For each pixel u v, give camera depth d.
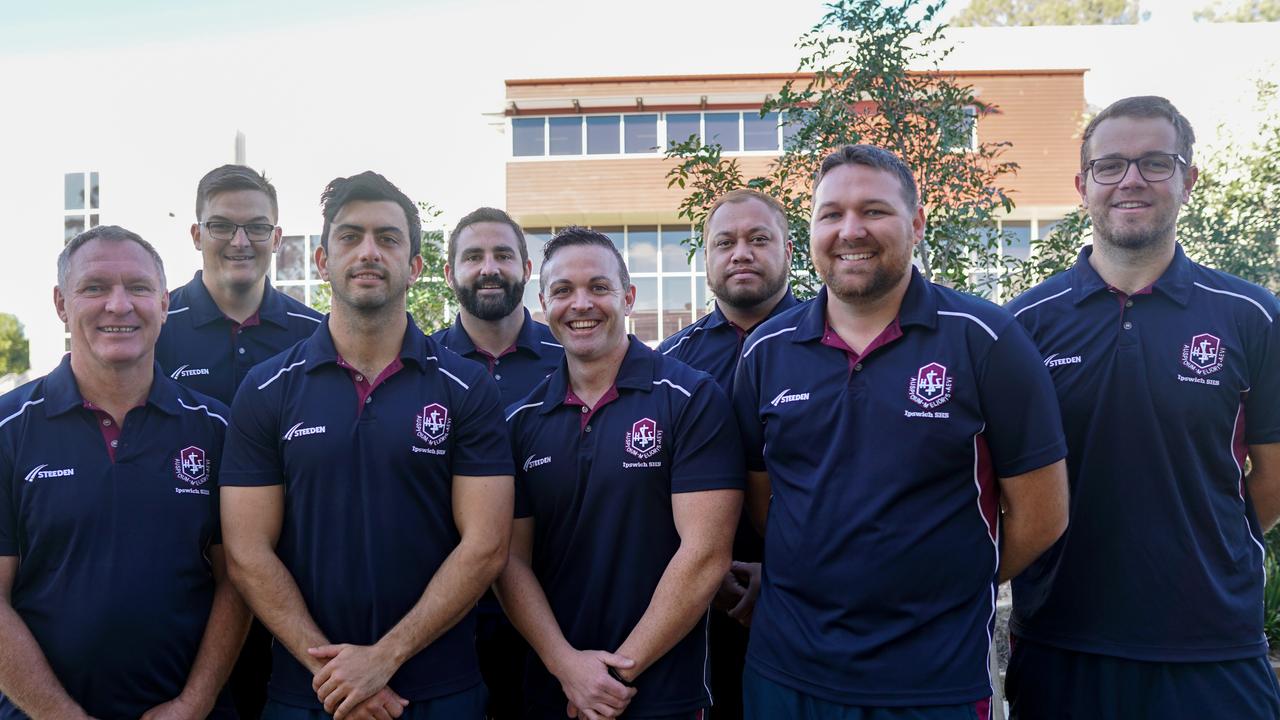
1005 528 2.40
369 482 2.41
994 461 2.33
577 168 16.50
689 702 2.57
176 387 2.57
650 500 2.59
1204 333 2.44
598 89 16.17
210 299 3.26
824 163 2.42
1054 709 2.59
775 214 3.39
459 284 3.60
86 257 2.38
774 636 2.38
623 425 2.61
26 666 2.24
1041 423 2.27
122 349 2.37
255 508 2.42
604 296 2.64
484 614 3.20
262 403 2.47
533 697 2.68
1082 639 2.51
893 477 2.25
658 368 2.71
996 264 5.25
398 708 2.33
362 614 2.38
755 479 2.67
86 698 2.30
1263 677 2.46
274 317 3.32
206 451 2.53
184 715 2.34
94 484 2.35
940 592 2.24
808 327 2.47
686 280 16.91
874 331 2.38
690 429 2.58
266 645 3.04
